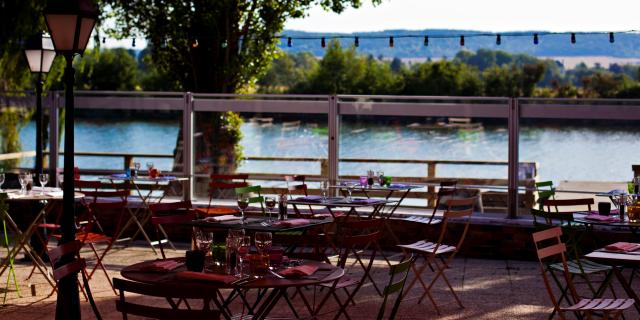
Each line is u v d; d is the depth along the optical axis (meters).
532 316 9.11
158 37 18.75
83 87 40.25
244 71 19.08
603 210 9.90
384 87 49.88
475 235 12.84
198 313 5.46
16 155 15.45
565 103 13.03
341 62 49.88
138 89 44.88
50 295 9.97
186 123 14.69
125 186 12.08
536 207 13.13
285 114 14.38
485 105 13.35
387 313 9.23
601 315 8.05
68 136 7.81
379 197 13.85
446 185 12.89
